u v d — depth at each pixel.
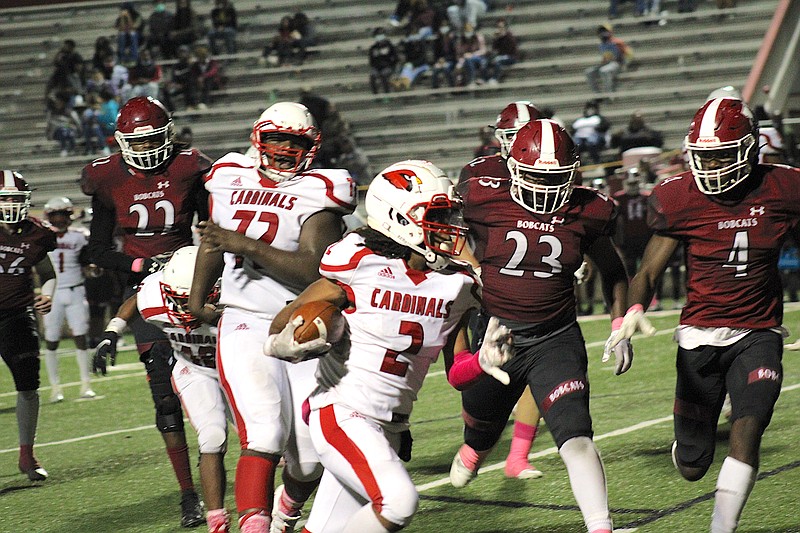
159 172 13.03
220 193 10.40
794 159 32.12
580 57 50.44
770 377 9.81
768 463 13.47
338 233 10.25
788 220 10.18
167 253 13.05
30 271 15.86
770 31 45.31
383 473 8.16
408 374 8.63
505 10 53.59
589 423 9.63
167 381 12.14
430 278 8.55
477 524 11.60
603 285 10.80
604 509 9.17
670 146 45.25
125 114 12.72
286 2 57.88
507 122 12.55
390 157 48.44
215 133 51.34
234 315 10.15
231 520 12.25
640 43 50.19
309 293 8.63
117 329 12.19
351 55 54.06
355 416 8.49
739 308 10.23
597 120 42.66
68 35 59.66
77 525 12.77
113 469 16.08
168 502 13.64
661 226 10.46
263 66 54.31
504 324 10.39
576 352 10.22
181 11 54.97
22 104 55.81
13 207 15.55
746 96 44.69
